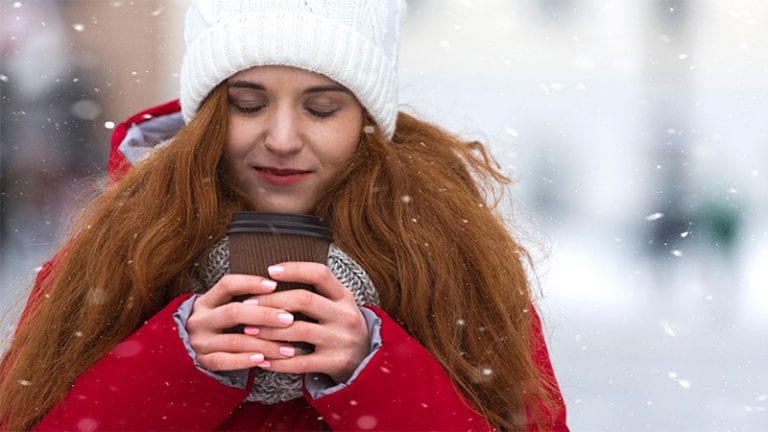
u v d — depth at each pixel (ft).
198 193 14.23
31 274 16.87
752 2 90.48
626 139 88.02
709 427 32.81
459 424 13.71
